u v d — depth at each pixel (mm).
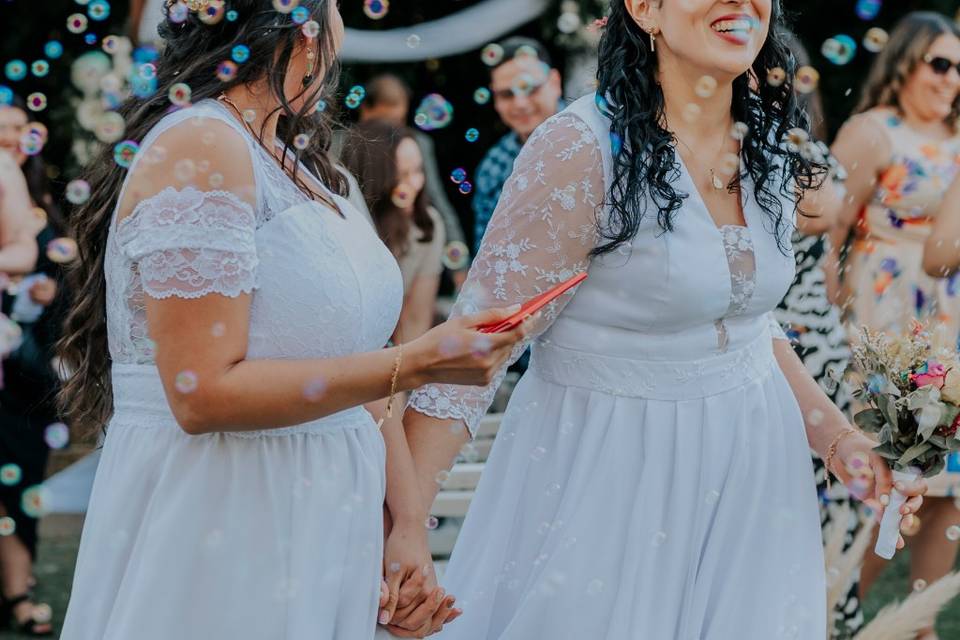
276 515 2297
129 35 6332
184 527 2256
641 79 2695
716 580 2752
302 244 2287
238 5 2334
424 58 10078
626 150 2639
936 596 3252
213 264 2168
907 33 5004
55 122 9852
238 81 2344
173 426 2305
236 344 2199
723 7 2627
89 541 2332
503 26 9852
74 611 2311
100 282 2486
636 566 2682
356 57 9953
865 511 4113
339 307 2311
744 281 2725
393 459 2635
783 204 2842
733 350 2777
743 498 2766
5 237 4941
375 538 2434
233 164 2221
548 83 5621
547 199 2658
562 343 2779
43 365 4961
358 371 2217
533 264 2676
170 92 2293
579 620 2691
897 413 2725
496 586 2805
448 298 8078
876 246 5113
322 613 2305
